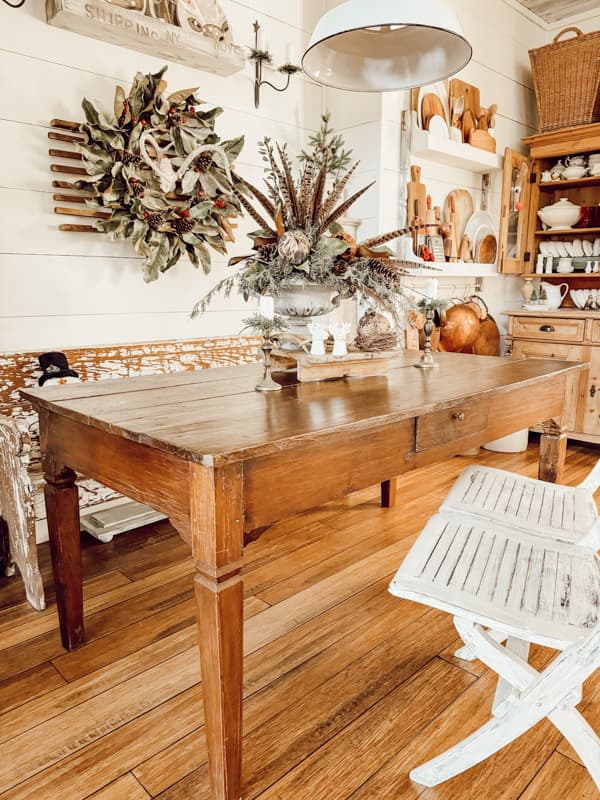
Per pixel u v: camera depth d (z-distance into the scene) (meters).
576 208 3.73
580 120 3.54
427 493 2.83
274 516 1.04
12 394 2.13
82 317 2.41
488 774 1.17
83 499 2.24
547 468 2.00
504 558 1.17
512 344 3.82
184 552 2.19
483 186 3.81
